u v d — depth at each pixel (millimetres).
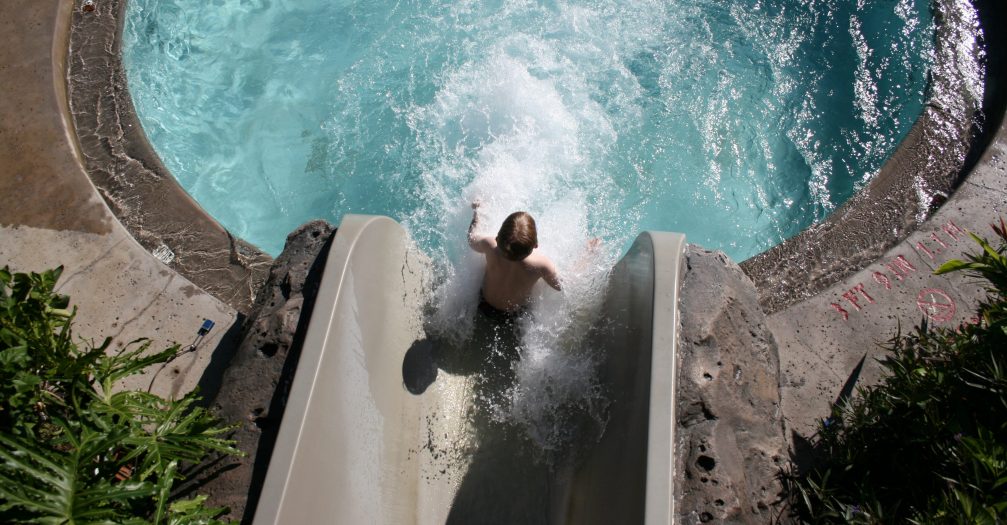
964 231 4703
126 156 5395
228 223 5699
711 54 6457
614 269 4145
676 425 3145
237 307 4656
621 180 5676
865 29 6301
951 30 5848
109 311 4621
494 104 6203
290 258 3828
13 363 2867
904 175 5027
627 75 6355
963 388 3355
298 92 6480
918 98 5637
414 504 3791
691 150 5871
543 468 3908
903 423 3516
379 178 5785
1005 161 5000
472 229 4332
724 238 5441
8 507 2383
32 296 3238
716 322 3469
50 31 5992
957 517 2865
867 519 3158
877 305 4449
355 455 3348
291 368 3336
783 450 3400
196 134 6145
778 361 3859
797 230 5430
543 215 5348
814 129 5891
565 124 6020
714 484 3012
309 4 7117
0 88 5676
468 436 4027
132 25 6312
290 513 2812
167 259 4875
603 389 3744
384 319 3830
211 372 4359
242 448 3156
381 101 6312
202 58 6633
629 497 2984
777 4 6742
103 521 2531
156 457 2816
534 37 6668
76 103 5715
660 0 6895
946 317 4363
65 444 3072
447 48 6633
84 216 5027
